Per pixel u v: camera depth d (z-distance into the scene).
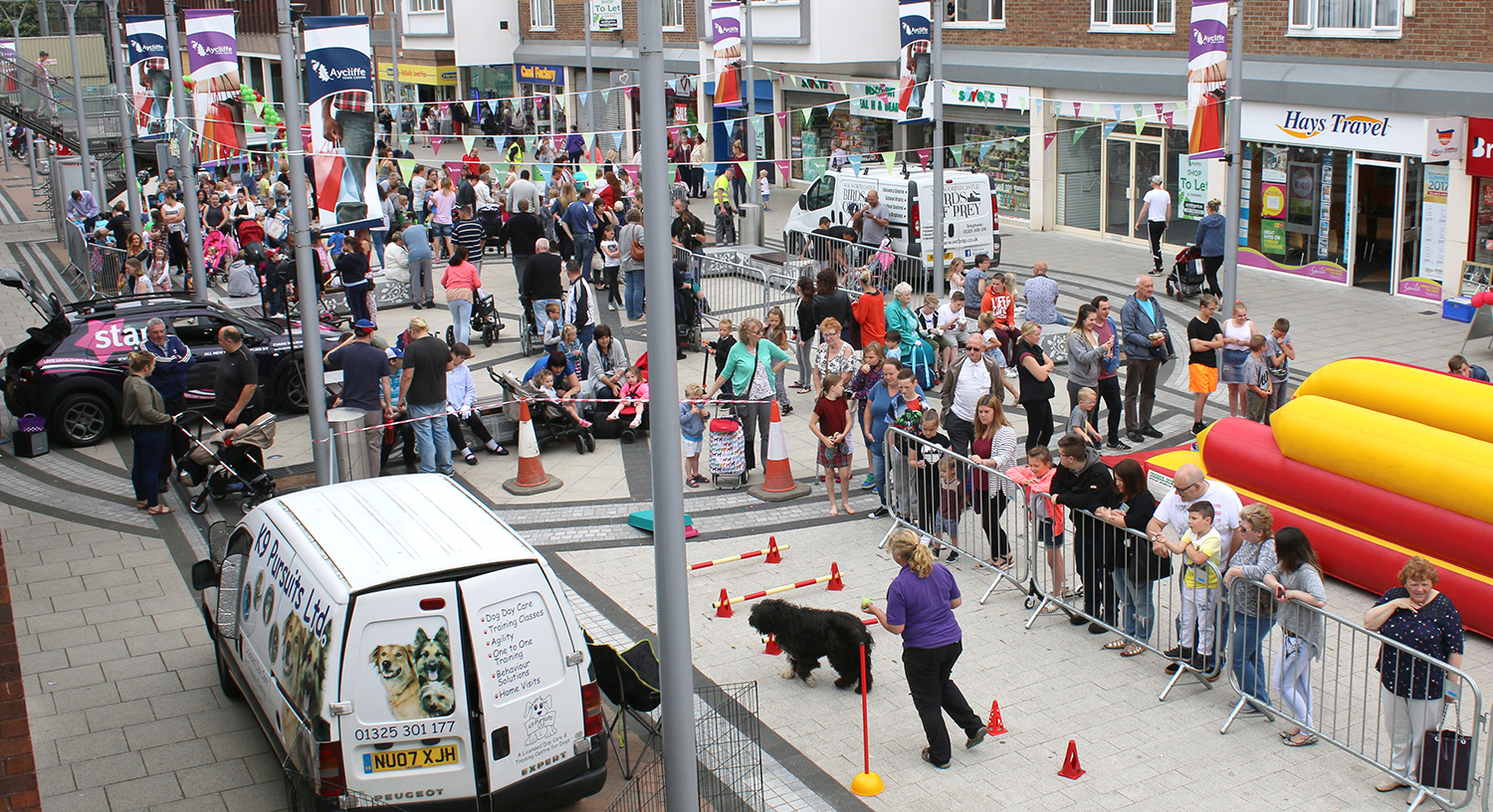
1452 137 20.28
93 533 12.83
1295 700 8.49
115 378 15.71
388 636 6.77
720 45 27.14
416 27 53.88
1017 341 13.80
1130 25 26.78
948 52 31.30
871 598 10.82
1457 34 20.33
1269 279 24.05
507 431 15.34
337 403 13.78
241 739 8.84
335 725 6.72
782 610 9.36
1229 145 16.56
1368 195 22.44
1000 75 29.83
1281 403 15.12
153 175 34.28
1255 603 8.65
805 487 13.66
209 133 18.44
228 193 29.47
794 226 26.27
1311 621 8.38
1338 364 12.05
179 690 9.60
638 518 12.59
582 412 15.55
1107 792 7.91
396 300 23.09
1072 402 14.30
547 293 19.11
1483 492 9.78
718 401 13.73
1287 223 24.08
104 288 23.92
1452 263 21.00
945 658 8.16
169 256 25.95
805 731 8.79
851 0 32.88
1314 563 8.45
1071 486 10.09
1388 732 7.92
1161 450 14.61
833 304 16.75
